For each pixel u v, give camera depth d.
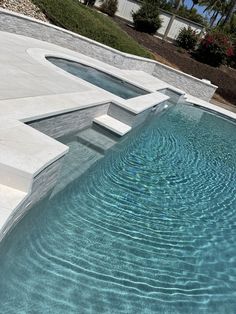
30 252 2.92
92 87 6.58
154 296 3.01
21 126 3.50
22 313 2.37
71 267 2.97
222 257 4.00
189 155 7.45
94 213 3.94
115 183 4.89
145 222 4.17
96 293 2.80
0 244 2.72
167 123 9.57
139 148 6.70
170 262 3.58
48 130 4.44
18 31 9.84
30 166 2.84
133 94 8.21
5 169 2.75
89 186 4.45
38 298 2.53
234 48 23.02
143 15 21.86
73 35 11.27
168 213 4.61
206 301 3.19
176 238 4.07
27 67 6.16
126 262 3.32
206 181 6.28
